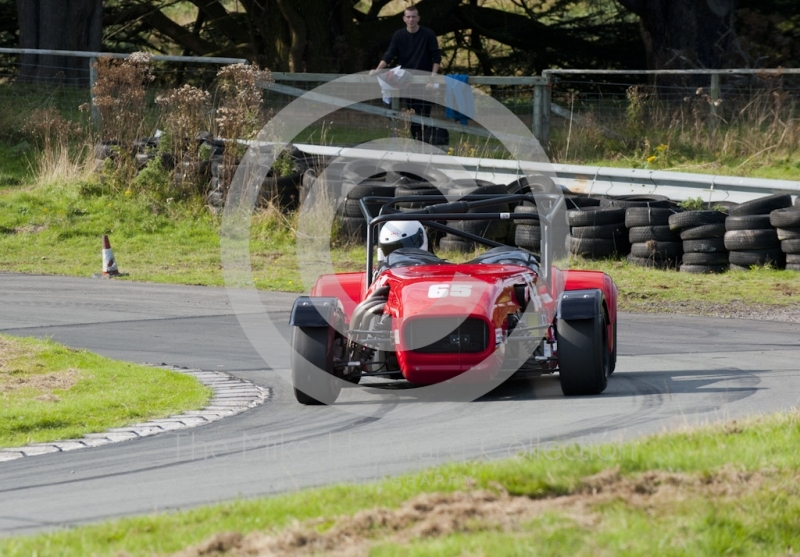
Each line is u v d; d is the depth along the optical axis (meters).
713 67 112.56
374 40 122.88
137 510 18.98
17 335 42.44
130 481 21.42
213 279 60.09
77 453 24.38
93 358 36.44
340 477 20.75
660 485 17.80
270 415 28.50
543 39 141.88
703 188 67.38
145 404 29.91
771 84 87.12
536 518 16.08
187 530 16.56
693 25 111.12
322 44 115.62
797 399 27.72
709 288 53.16
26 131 89.44
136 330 44.03
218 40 146.88
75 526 17.78
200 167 76.38
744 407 26.77
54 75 106.19
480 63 145.50
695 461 19.02
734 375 32.47
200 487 20.61
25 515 19.06
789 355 36.44
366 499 17.72
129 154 79.81
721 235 57.47
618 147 85.75
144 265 64.75
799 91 93.81
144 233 72.44
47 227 72.75
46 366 34.56
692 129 84.81
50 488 21.12
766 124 85.94
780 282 53.69
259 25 123.12
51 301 51.97
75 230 72.50
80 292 55.09
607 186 71.31
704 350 38.22
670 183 68.81
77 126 86.00
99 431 26.80
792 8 126.31
